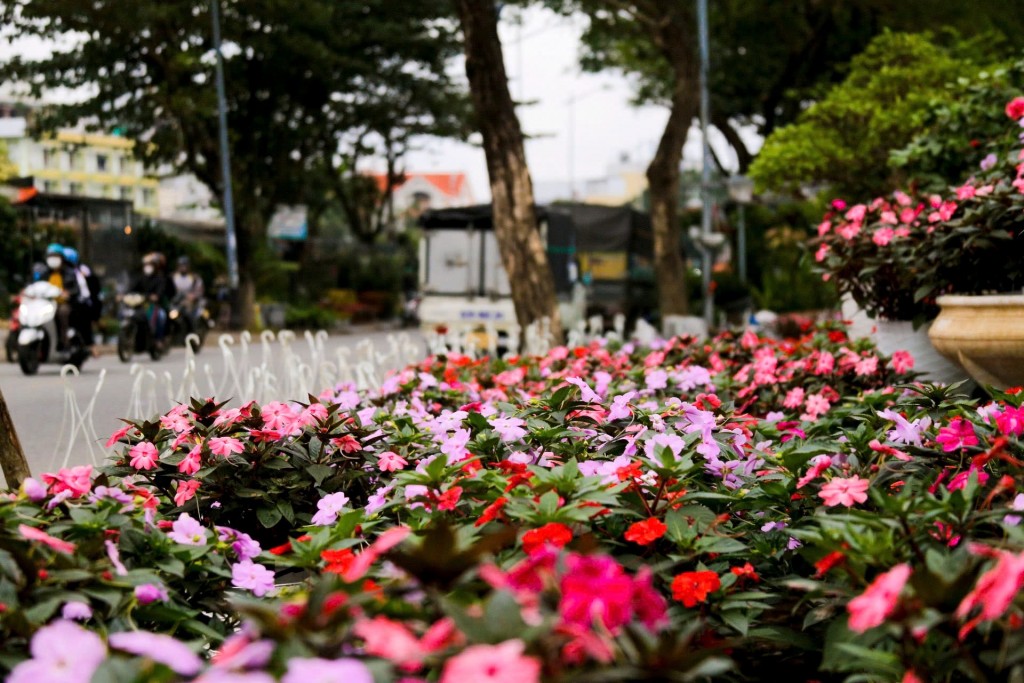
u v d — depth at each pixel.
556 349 8.67
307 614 1.96
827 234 8.63
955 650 2.39
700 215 43.62
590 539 2.22
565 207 28.11
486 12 13.95
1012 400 4.28
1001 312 6.25
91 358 19.81
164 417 4.43
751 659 3.29
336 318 41.56
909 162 11.31
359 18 36.78
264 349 7.69
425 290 22.19
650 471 3.46
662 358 8.40
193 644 2.57
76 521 3.00
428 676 2.31
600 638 1.93
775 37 30.83
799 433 4.60
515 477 3.32
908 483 3.45
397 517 3.73
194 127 33.06
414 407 6.30
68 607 2.52
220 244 44.31
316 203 46.19
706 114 27.73
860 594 2.53
